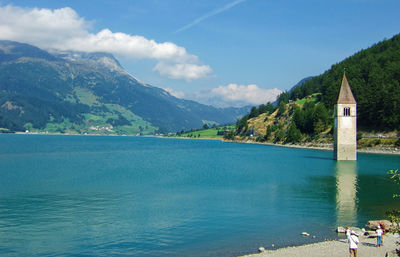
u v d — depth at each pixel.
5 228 48.97
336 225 49.47
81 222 51.88
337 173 105.81
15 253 39.66
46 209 59.97
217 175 102.75
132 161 154.12
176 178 96.81
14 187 82.00
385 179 93.00
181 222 51.50
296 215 55.22
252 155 185.75
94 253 39.47
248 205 62.31
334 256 36.50
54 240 43.91
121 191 76.50
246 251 39.28
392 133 198.62
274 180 92.06
